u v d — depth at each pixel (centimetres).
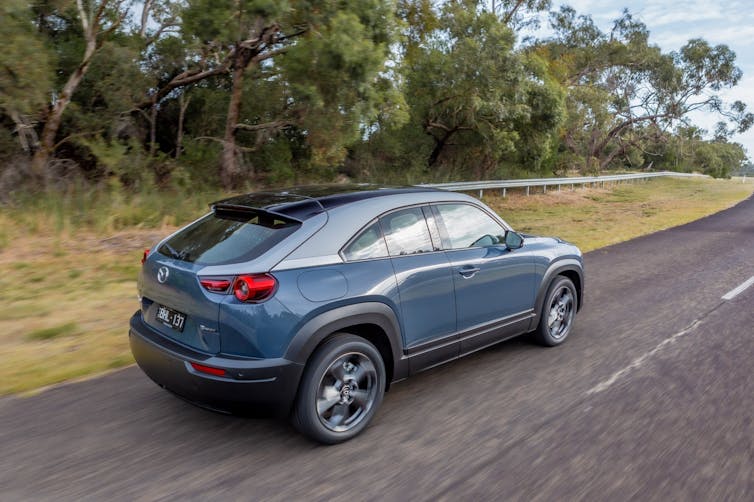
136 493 280
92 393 402
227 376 303
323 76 1474
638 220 1706
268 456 319
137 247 917
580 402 393
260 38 1526
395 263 364
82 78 1611
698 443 334
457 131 2581
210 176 1705
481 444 334
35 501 271
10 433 341
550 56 4134
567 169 3478
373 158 2334
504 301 445
